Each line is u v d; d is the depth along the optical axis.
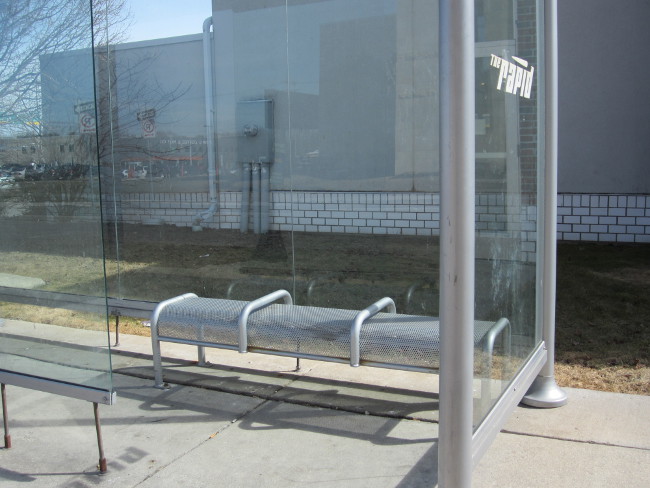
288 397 3.39
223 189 5.06
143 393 3.49
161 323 3.49
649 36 7.27
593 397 3.26
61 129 2.36
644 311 4.78
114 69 4.93
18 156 2.52
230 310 3.40
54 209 2.38
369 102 5.16
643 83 7.34
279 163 5.20
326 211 5.11
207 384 3.61
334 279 4.83
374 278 4.78
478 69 2.25
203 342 3.38
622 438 2.78
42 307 2.49
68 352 2.42
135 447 2.83
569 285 5.56
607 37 7.43
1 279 2.62
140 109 4.97
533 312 3.07
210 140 5.08
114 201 4.98
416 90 4.99
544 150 3.09
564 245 7.39
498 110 2.48
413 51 5.01
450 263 1.88
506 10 2.55
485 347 2.37
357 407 3.23
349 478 2.52
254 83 5.19
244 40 5.15
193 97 5.05
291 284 5.02
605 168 7.54
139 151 4.97
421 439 2.85
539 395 3.18
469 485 2.01
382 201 4.95
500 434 2.85
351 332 2.96
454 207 1.85
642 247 7.18
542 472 2.51
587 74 7.52
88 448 2.83
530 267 2.98
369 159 5.03
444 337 1.93
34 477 2.57
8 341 2.64
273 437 2.91
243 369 3.88
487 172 2.37
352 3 5.19
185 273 4.96
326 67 5.17
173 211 4.97
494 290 2.49
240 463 2.66
